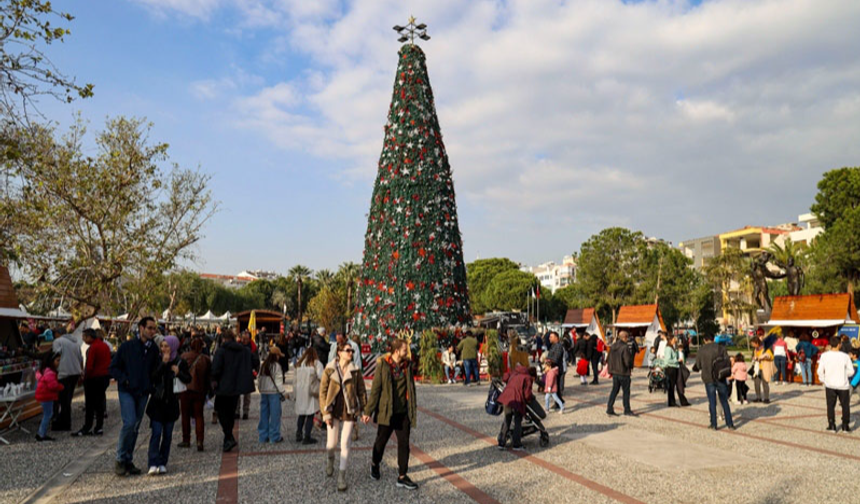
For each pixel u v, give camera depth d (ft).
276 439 29.48
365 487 20.94
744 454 26.35
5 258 53.01
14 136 33.47
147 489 20.61
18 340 48.26
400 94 72.13
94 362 31.81
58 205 53.52
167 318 94.58
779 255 155.22
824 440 29.86
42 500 19.33
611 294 184.34
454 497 19.65
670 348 43.14
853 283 122.01
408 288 66.33
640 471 23.15
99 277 55.42
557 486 20.93
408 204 68.49
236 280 448.65
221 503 18.92
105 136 59.52
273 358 29.76
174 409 23.39
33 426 34.12
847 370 32.45
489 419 36.47
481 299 284.41
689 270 185.06
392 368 21.30
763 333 70.74
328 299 200.13
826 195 135.23
